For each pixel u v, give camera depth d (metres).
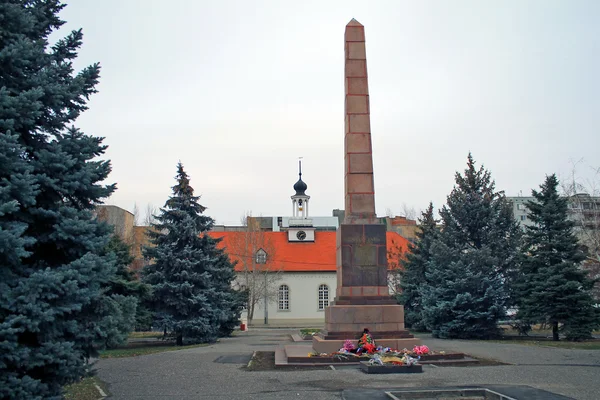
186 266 24.47
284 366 14.61
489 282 25.89
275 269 50.91
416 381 11.95
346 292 17.30
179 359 16.81
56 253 8.55
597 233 28.64
